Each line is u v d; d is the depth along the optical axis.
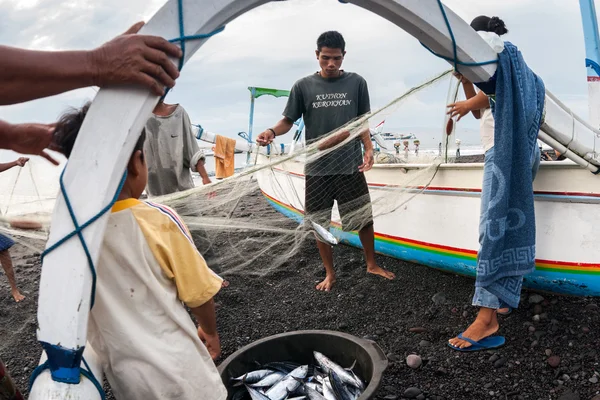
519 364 3.08
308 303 4.39
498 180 3.01
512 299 3.14
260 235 6.58
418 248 4.75
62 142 1.86
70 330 1.51
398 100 3.64
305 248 5.98
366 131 4.38
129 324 1.69
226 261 5.59
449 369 3.12
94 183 1.53
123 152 1.54
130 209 1.72
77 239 1.51
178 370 1.75
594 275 3.50
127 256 1.69
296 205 6.20
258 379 2.67
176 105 4.50
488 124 3.40
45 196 3.50
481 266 3.14
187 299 1.86
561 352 3.14
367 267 4.89
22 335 4.18
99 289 1.67
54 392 1.52
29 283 5.45
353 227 4.70
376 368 2.42
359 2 2.18
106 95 1.54
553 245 3.63
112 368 1.75
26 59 1.37
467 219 4.17
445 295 4.20
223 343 3.75
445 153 4.59
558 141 3.30
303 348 2.95
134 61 1.48
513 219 3.10
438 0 2.36
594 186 3.38
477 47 2.62
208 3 1.71
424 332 3.64
